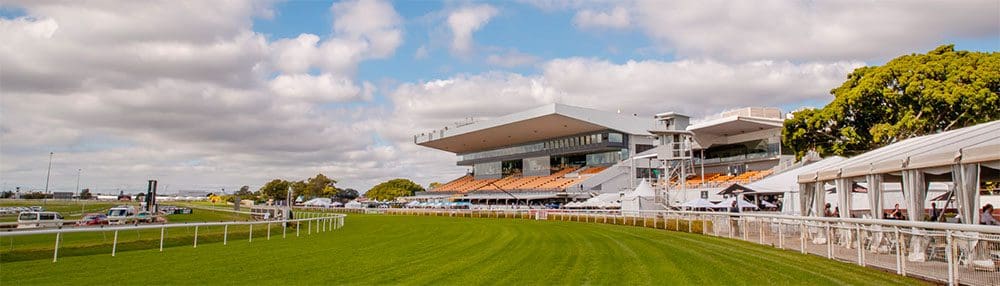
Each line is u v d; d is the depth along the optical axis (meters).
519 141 89.56
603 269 12.29
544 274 11.58
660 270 12.04
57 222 30.52
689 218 26.36
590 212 41.41
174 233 27.31
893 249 11.16
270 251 17.03
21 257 15.55
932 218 18.00
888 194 27.53
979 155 11.15
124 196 134.00
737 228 21.27
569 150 80.25
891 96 36.72
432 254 15.94
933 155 12.62
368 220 44.59
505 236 23.61
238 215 55.09
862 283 9.93
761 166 61.00
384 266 13.12
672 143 45.66
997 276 8.20
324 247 18.45
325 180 133.12
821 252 14.22
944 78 35.47
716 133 63.62
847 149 40.41
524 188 76.94
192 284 10.58
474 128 83.38
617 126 74.19
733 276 11.04
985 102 33.56
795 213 28.25
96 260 14.49
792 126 43.56
